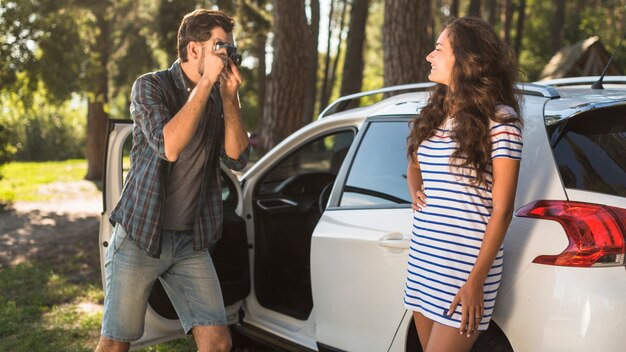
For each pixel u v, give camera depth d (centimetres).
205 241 285
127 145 367
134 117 274
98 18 2042
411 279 253
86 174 2117
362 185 348
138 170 277
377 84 4603
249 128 3622
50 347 493
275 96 1013
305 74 1019
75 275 771
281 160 419
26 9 1430
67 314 589
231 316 411
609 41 3303
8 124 1552
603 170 257
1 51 1433
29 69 1457
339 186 361
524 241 257
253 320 418
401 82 778
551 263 249
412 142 254
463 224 237
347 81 2088
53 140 3497
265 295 424
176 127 256
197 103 257
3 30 1428
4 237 1064
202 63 273
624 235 242
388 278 312
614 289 239
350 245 332
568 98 294
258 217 423
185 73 283
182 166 278
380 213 328
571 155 263
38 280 735
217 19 274
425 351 249
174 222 280
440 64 246
